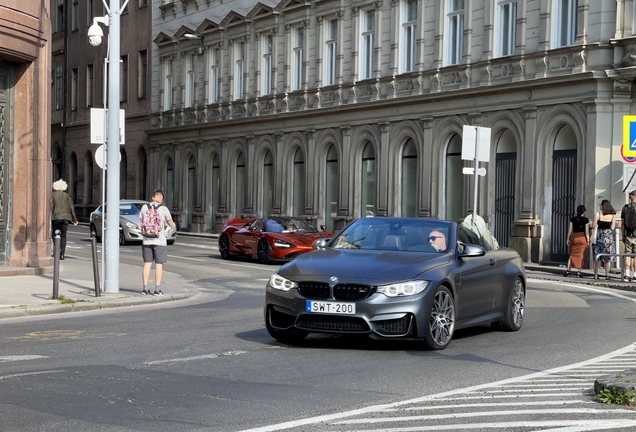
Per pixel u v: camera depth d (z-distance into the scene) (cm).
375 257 1161
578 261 2572
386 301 1084
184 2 5100
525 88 3016
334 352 1105
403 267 1126
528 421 723
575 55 2844
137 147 5578
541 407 779
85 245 3519
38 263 2216
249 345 1152
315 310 1096
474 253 1210
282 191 4269
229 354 1076
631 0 2758
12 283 1944
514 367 1007
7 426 702
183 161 5109
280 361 1029
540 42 2986
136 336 1236
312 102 4062
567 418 736
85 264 2552
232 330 1307
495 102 3145
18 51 2141
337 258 1162
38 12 2203
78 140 6178
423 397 826
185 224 5106
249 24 4525
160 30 5344
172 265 2733
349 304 1084
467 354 1106
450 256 1202
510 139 3164
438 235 1238
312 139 4069
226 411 759
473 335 1305
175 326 1355
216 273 2498
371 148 3778
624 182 2428
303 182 4191
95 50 6000
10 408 764
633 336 1287
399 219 1288
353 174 3819
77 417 733
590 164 2808
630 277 2367
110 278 1842
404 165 3600
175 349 1113
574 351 1137
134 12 5606
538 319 1505
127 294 1817
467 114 3262
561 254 2939
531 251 3006
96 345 1145
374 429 694
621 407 781
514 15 3116
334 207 3997
